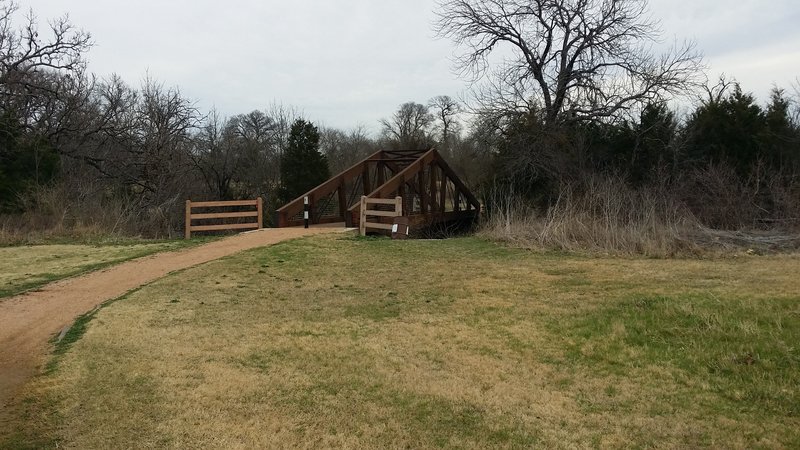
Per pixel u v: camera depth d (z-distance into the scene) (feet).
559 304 25.94
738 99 70.69
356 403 15.93
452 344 20.98
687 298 24.72
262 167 119.65
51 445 13.57
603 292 27.81
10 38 79.25
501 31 80.64
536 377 17.81
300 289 30.73
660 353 19.24
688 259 37.47
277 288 30.99
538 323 23.11
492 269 35.40
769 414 14.75
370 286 31.35
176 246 45.34
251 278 33.60
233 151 117.08
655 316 22.56
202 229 54.24
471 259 39.55
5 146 67.72
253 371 18.31
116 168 87.30
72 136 84.23
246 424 14.61
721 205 56.03
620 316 23.20
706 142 71.26
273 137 128.26
